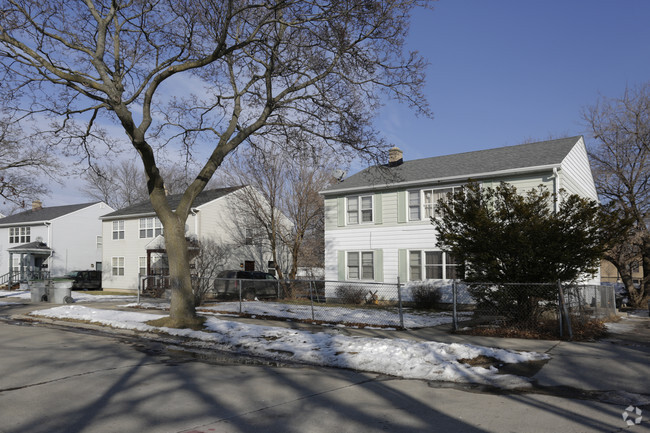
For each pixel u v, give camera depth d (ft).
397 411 18.72
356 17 41.88
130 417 17.83
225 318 50.26
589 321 42.39
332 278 82.43
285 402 20.06
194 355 31.73
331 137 50.19
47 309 56.80
